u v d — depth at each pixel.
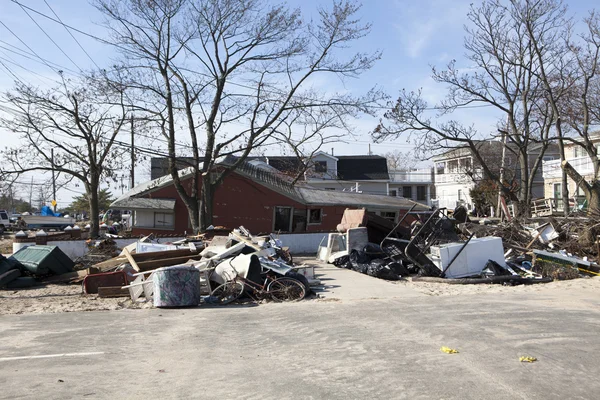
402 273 17.08
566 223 22.27
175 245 18.22
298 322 9.84
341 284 15.20
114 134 28.27
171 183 30.39
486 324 9.20
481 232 21.31
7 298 13.80
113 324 9.98
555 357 6.98
